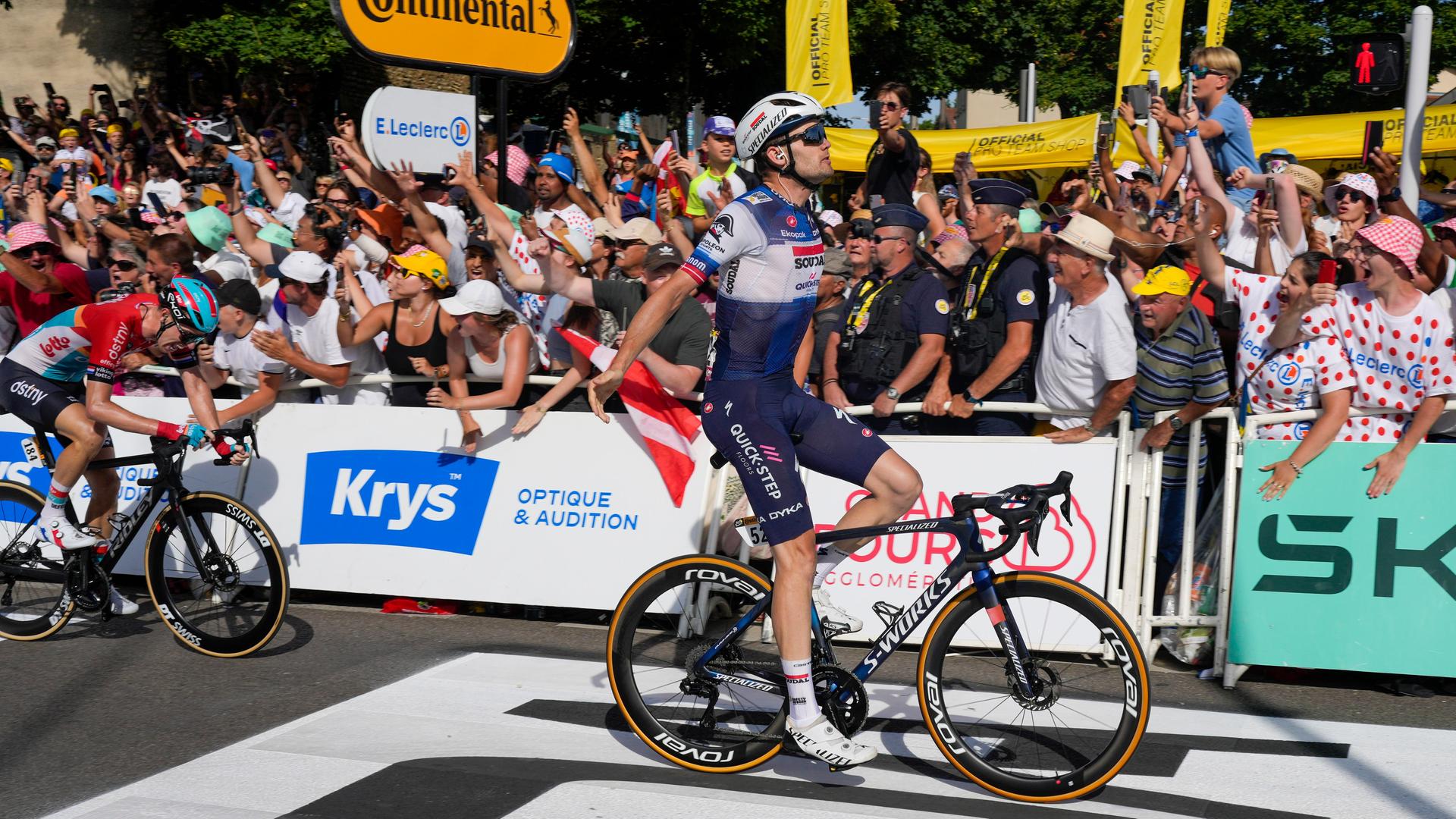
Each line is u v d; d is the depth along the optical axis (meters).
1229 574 4.17
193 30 14.89
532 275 4.91
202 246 6.45
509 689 4.07
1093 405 4.43
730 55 18.09
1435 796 3.14
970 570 3.20
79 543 4.53
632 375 4.78
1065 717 3.18
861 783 3.29
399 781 3.22
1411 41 5.75
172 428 4.45
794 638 3.17
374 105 5.88
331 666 4.34
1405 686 4.03
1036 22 22.62
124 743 3.53
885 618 3.34
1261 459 4.16
